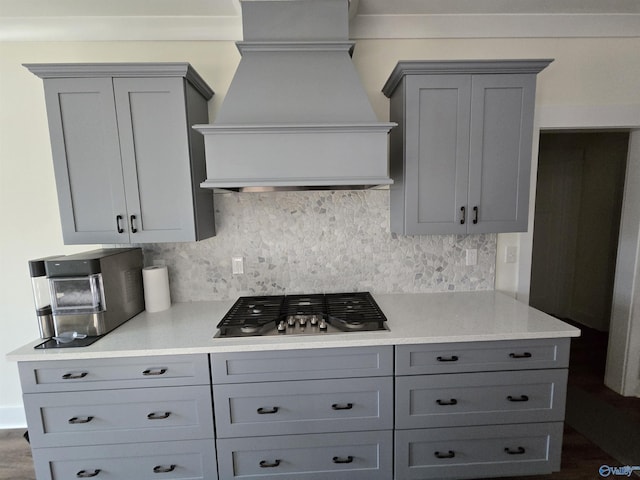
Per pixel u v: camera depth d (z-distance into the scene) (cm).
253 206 201
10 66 186
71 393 143
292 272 207
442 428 154
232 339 147
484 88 164
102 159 162
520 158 170
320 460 154
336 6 156
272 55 155
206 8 177
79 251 202
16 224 198
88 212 165
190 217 168
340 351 146
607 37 195
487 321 163
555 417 155
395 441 154
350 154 149
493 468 158
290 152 147
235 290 207
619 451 186
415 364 149
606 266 344
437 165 169
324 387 148
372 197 204
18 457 190
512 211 173
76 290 150
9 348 207
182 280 204
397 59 195
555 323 159
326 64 154
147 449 149
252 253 204
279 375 147
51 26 182
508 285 215
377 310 172
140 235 168
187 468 153
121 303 169
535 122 198
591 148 355
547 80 197
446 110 165
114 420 147
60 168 162
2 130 190
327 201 203
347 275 209
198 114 178
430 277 212
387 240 207
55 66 152
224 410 148
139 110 160
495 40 195
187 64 153
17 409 212
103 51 189
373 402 151
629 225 224
